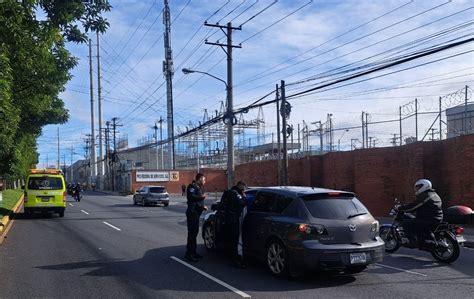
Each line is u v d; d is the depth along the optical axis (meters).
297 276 8.95
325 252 8.28
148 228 17.72
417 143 20.75
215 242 11.17
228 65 26.72
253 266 10.00
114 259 10.92
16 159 24.92
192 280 8.72
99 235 15.49
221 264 10.23
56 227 18.20
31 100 16.89
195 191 10.62
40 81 14.95
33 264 10.38
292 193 9.09
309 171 28.72
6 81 8.76
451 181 19.61
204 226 11.95
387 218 21.55
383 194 22.88
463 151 18.77
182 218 22.61
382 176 22.94
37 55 11.22
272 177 35.72
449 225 10.86
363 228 8.77
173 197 52.31
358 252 8.54
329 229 8.47
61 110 23.20
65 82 16.72
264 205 9.64
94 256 11.35
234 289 8.05
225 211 10.14
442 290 8.09
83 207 31.70
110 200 43.41
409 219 11.27
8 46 9.41
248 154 56.28
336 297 7.56
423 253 11.97
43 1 9.47
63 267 10.02
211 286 8.27
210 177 66.75
